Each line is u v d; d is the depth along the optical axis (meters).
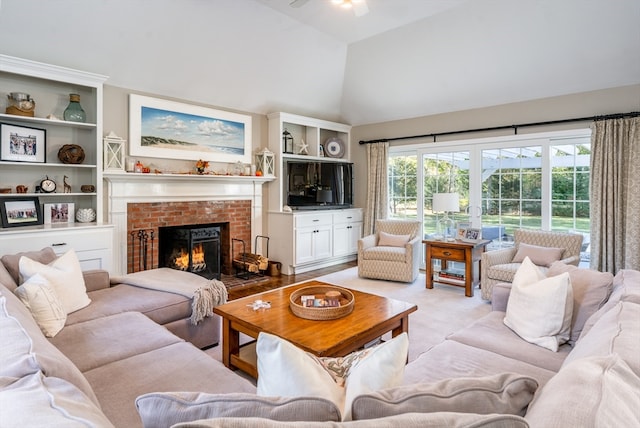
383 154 6.17
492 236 5.18
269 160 5.54
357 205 6.68
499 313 2.42
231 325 2.46
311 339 2.07
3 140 3.37
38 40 3.42
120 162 4.09
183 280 3.01
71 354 1.80
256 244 5.54
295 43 4.66
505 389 0.87
